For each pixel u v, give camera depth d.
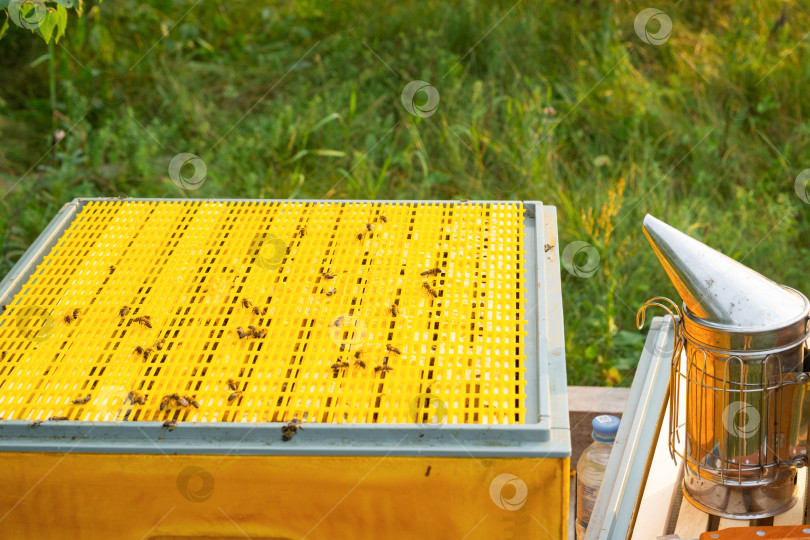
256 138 4.47
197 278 1.80
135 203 2.09
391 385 1.49
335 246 1.88
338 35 5.18
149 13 5.36
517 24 5.16
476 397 1.46
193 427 1.42
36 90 5.05
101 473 1.44
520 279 1.75
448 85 4.74
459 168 4.21
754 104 4.66
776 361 1.41
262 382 1.52
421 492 1.41
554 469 1.37
